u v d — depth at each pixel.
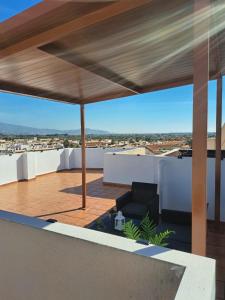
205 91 1.46
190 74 3.21
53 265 1.37
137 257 1.09
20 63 2.39
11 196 5.83
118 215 3.13
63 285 1.34
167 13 1.58
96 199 5.54
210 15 1.50
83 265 1.25
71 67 2.60
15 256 1.56
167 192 4.48
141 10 1.53
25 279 1.52
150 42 2.06
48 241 1.38
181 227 3.09
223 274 2.50
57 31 1.59
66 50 2.14
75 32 1.79
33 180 7.80
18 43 1.78
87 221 4.13
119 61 2.54
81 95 4.31
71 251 1.29
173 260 1.03
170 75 3.22
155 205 3.63
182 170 4.35
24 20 1.51
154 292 1.06
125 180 6.64
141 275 1.08
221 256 2.86
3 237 1.62
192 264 0.99
